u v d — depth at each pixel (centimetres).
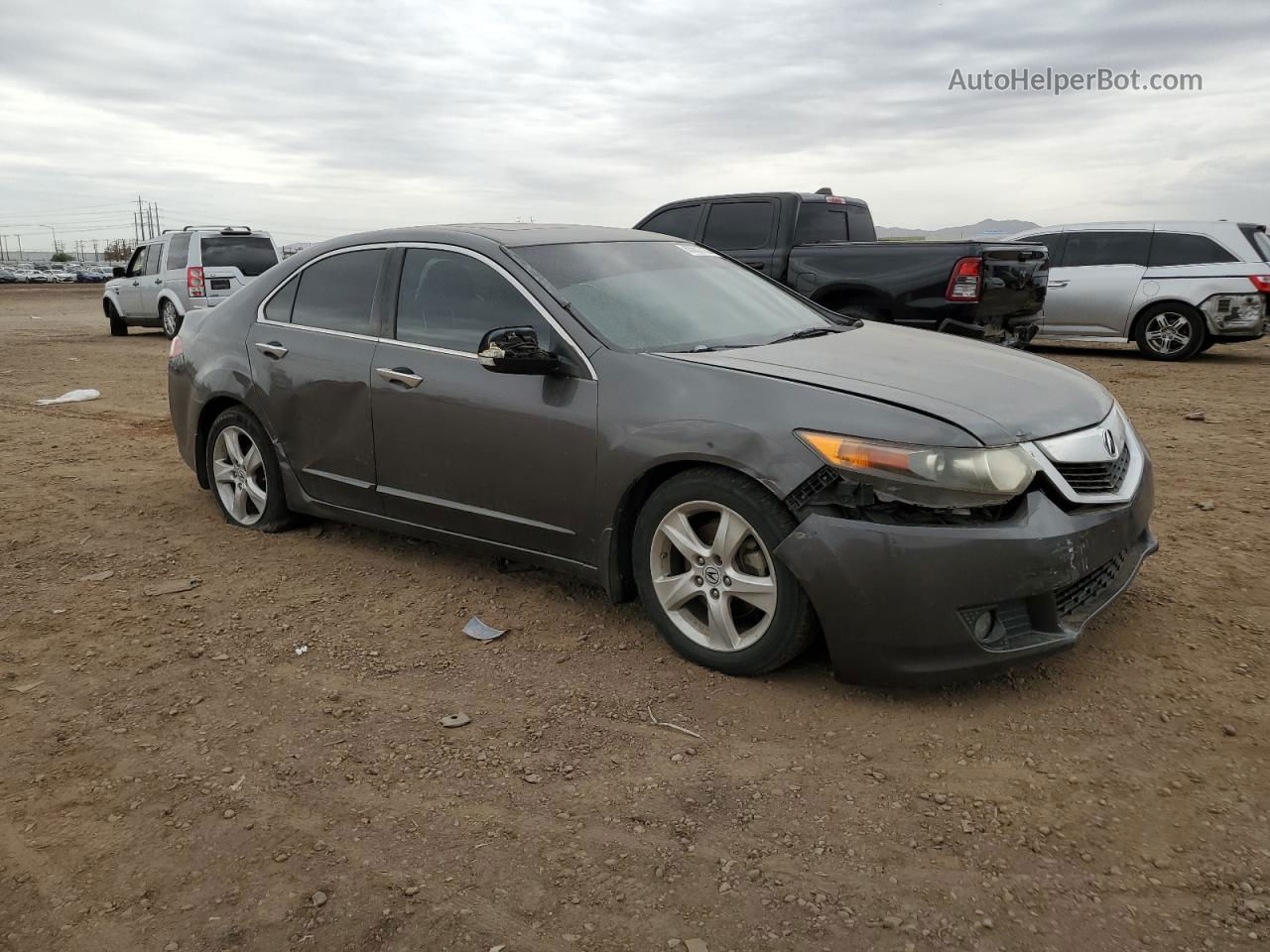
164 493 611
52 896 246
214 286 1588
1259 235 1180
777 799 277
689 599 357
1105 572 338
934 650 306
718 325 412
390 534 517
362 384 445
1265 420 796
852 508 311
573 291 399
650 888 242
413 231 453
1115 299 1234
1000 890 238
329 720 328
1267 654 353
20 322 2250
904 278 934
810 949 221
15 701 344
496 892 242
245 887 247
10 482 642
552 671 359
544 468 384
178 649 385
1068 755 294
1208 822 260
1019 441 313
